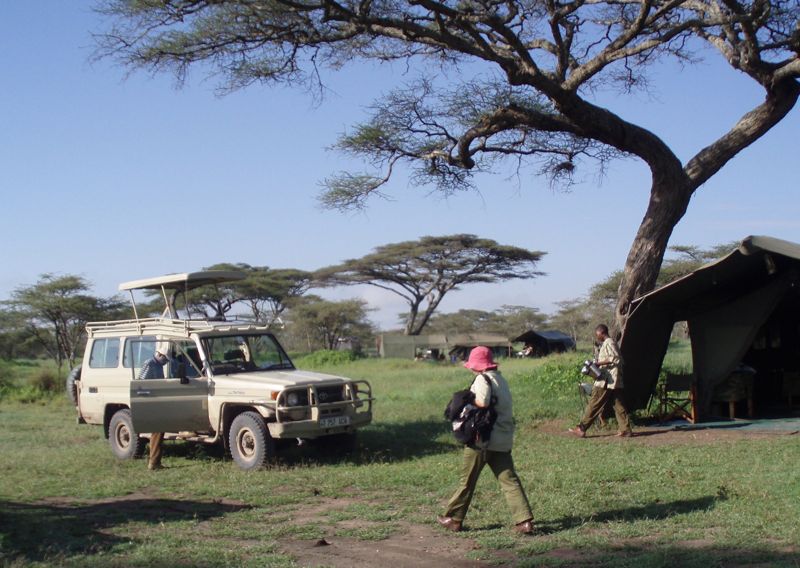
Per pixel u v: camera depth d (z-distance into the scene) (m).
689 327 14.41
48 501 9.51
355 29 14.35
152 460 11.62
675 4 13.55
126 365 13.07
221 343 12.52
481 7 13.98
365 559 6.71
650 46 14.02
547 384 18.33
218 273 13.31
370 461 11.62
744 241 11.98
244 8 13.78
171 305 13.69
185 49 14.44
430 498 8.98
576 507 8.10
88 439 15.81
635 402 14.40
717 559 6.14
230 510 8.77
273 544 7.19
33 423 18.97
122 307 46.22
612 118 14.33
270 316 62.41
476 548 6.92
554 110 15.79
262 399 11.27
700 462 10.20
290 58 14.97
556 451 11.68
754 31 13.87
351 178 17.53
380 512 8.38
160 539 7.43
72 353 46.12
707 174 14.88
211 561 6.57
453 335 60.19
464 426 7.29
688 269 41.62
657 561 6.10
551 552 6.70
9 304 45.06
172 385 11.65
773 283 13.52
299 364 48.94
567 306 70.69
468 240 59.50
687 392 15.88
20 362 54.75
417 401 19.09
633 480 9.34
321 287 64.56
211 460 12.27
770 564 5.92
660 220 14.53
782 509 7.64
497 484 9.30
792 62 14.00
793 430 12.59
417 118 16.50
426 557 6.74
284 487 9.91
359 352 65.00
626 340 13.66
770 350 16.31
